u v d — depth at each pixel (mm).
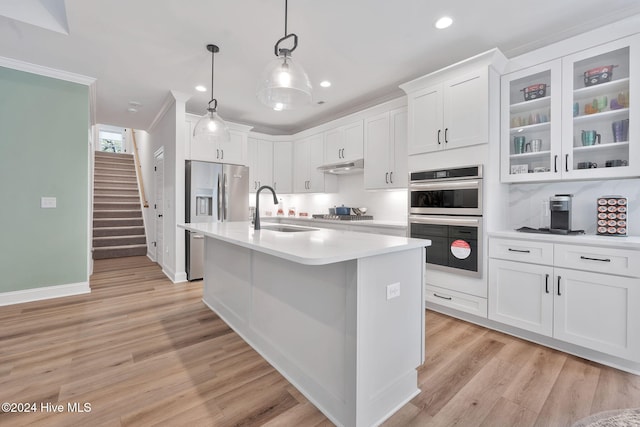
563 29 2439
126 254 5629
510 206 2838
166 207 4418
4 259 3018
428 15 2252
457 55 2854
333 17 2262
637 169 2029
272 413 1551
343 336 1475
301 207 5668
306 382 1717
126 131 10305
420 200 3039
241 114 4777
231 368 1964
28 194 3107
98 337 2375
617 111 2125
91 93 3633
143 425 1445
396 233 3400
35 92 3105
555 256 2158
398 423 1479
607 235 2162
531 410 1552
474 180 2592
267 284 2096
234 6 2139
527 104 2545
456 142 2719
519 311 2348
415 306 1740
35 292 3176
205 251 3174
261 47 2699
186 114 4070
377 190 4051
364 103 4219
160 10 2184
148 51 2770
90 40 2584
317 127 4801
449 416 1521
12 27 2385
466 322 2705
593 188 2418
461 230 2688
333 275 1544
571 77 2289
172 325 2625
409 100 3123
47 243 3225
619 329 1897
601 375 1863
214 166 4246
